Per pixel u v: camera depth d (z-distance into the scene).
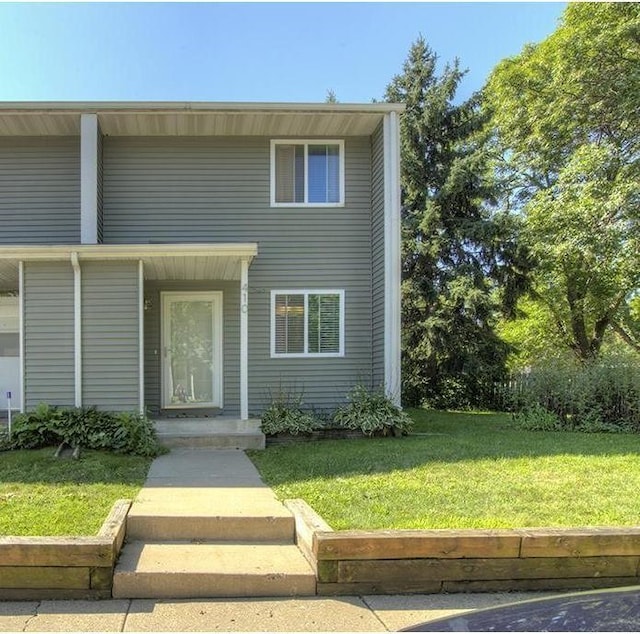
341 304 11.45
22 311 9.19
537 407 11.60
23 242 10.94
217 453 8.73
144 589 4.24
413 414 15.27
